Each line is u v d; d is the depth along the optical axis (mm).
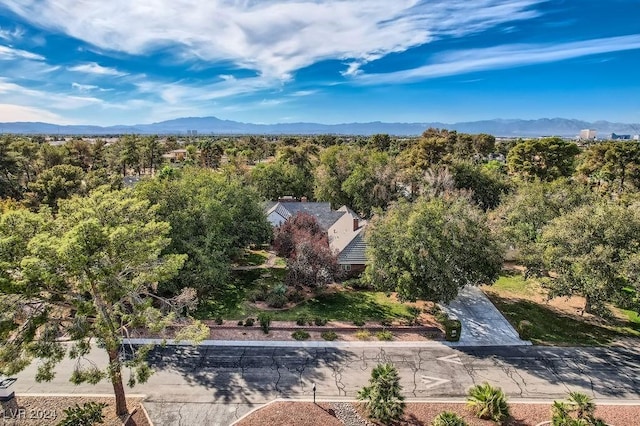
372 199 51594
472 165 55344
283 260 35969
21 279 12852
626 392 17984
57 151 67000
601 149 59500
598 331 23703
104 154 85562
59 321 13867
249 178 58312
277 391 17828
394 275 23844
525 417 16031
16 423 15320
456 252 23391
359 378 18906
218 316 25125
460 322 23328
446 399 17266
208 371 19328
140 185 27984
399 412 15641
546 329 23922
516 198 34969
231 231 31578
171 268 16250
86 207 15914
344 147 71562
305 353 21062
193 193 30156
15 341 13055
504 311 26391
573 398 15031
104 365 19656
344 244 33750
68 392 17469
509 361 20438
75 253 12344
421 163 67312
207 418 16000
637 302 21094
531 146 64625
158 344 21312
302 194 62469
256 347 21594
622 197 37094
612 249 21094
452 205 25891
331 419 15523
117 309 16016
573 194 32281
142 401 16984
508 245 27625
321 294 29062
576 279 21781
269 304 26859
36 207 42438
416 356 20844
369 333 23125
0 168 54344
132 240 15172
